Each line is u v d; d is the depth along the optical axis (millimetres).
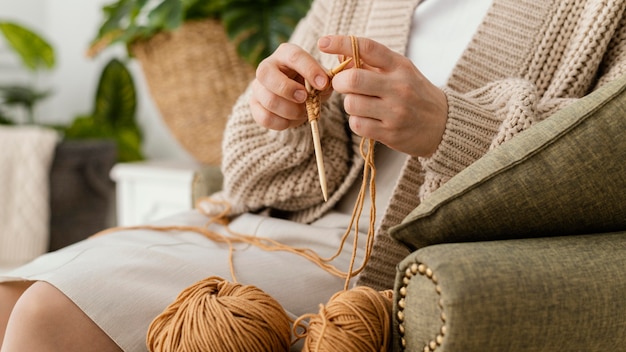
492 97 816
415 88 721
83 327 702
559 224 621
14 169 2129
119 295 716
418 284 572
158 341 657
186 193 1512
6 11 2895
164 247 830
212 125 1638
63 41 2975
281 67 797
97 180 2221
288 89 766
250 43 1573
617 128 609
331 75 753
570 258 564
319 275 817
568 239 602
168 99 1676
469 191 608
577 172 604
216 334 620
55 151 2160
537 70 919
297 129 883
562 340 539
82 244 872
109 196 2268
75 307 704
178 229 944
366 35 1021
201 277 766
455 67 918
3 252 2117
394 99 710
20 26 2566
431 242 630
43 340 687
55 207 2166
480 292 517
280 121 822
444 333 529
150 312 721
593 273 556
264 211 995
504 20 937
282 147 907
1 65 2869
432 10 992
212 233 921
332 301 642
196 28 1594
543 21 927
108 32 1691
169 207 1544
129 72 2629
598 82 876
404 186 868
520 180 605
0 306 790
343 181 956
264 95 796
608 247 588
